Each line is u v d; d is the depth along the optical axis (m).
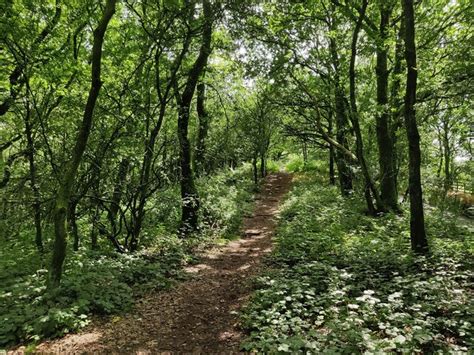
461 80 10.88
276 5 12.62
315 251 9.35
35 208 8.98
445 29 13.07
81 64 9.11
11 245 9.64
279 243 10.99
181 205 12.35
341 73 14.00
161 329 5.67
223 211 14.83
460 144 26.25
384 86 13.88
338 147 14.36
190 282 7.98
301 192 22.69
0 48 8.48
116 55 10.35
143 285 7.38
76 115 9.24
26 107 8.59
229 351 4.90
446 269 6.98
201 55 11.83
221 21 10.29
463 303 5.40
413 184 8.38
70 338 5.21
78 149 6.50
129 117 9.33
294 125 19.94
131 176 10.19
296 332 4.96
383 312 5.38
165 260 9.20
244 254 10.67
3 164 10.59
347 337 4.64
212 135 23.97
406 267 7.38
